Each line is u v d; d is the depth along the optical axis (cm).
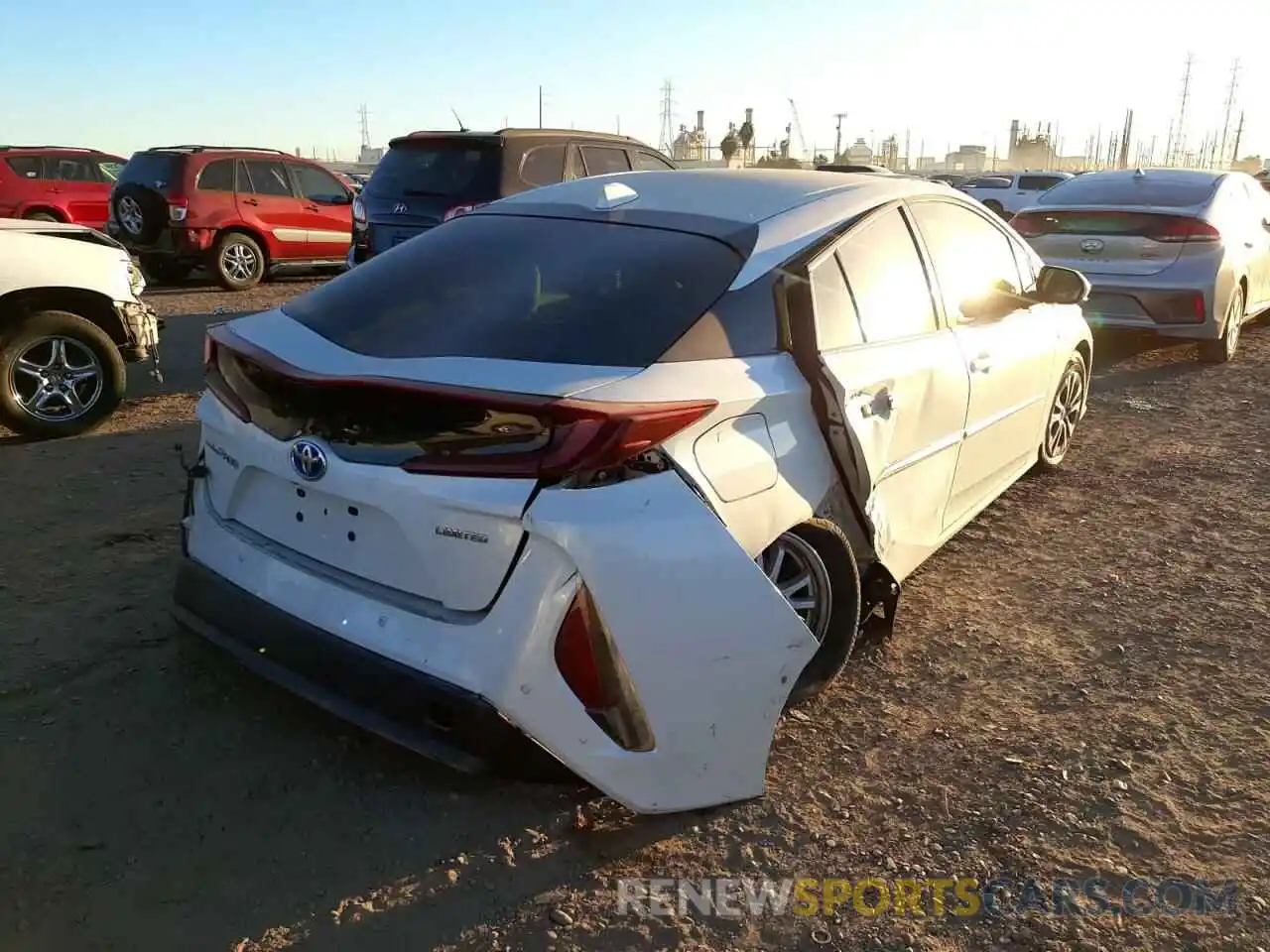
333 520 275
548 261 311
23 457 576
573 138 939
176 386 777
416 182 899
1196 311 810
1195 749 319
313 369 264
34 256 607
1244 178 933
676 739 259
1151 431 674
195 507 323
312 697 273
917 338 376
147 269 1416
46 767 293
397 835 272
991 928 246
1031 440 515
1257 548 480
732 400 275
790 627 270
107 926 238
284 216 1385
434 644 253
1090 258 833
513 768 249
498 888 255
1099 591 433
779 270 310
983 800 293
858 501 324
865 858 270
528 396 242
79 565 426
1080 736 325
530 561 242
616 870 263
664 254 308
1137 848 274
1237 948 241
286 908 246
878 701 345
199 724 316
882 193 382
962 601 423
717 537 257
